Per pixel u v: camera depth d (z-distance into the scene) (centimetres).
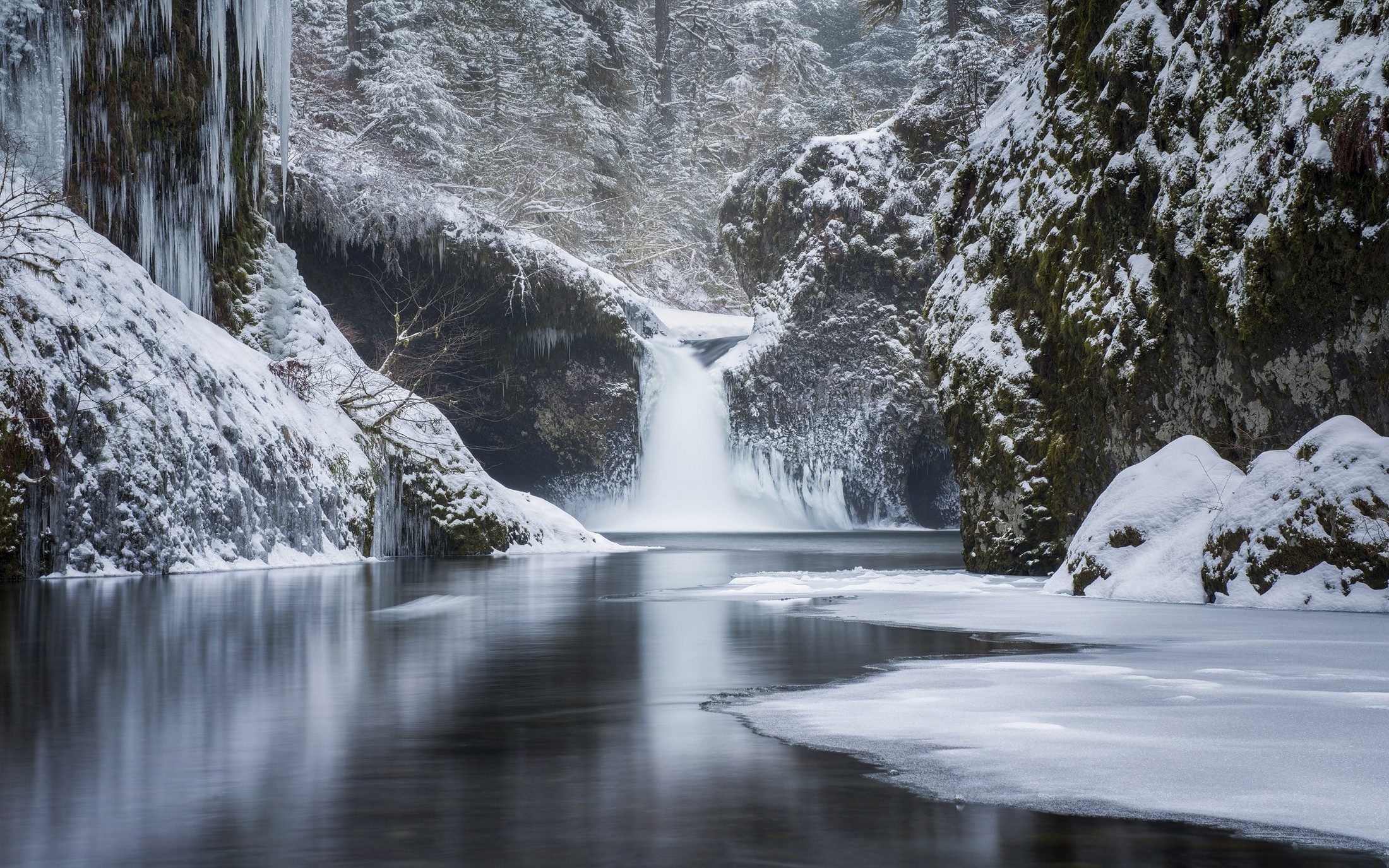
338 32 5141
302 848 309
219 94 2255
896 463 4647
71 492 1497
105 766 409
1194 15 1354
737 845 311
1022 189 1661
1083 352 1478
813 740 449
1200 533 1160
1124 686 581
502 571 1738
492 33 5559
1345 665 657
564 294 4228
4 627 898
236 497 1747
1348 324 1107
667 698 559
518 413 4428
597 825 331
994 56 4341
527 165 5369
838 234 4612
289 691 584
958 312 1750
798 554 2377
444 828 329
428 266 3922
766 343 4675
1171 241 1311
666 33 7050
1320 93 1128
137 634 852
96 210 1978
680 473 4541
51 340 1508
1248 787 371
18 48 1848
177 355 1723
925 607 1071
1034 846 309
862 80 7856
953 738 452
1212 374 1271
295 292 2430
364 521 2100
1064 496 1523
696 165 6906
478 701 550
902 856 301
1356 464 1034
